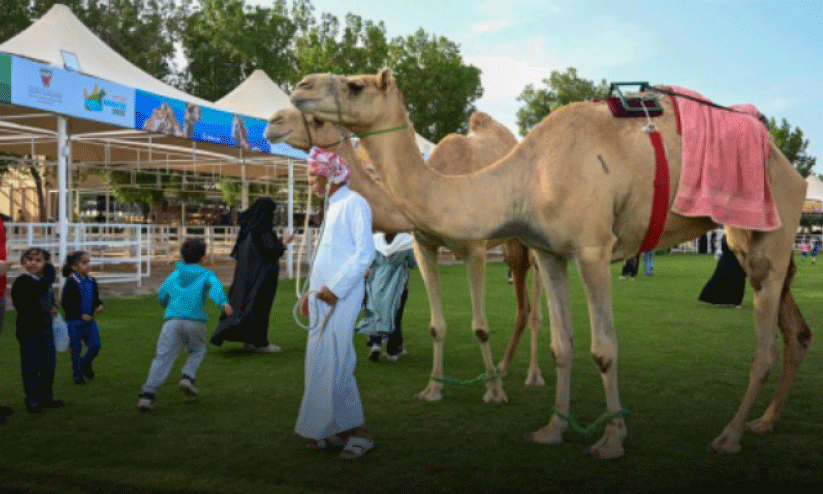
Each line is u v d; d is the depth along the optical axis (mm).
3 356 7645
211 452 4531
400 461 4355
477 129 7086
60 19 15039
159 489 3852
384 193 5605
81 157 21109
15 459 4379
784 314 5121
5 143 18312
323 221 4637
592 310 4551
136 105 12586
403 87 44812
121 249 22266
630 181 4637
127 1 35156
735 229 5055
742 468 4215
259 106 19531
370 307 7633
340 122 4734
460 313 11891
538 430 4953
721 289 12633
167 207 32656
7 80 10195
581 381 6699
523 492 3822
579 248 4551
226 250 27672
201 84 39625
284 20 41281
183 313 5723
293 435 4910
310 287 4570
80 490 3865
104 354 7895
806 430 5035
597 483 3963
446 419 5383
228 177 27547
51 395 5664
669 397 6031
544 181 4586
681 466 4258
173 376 6832
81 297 6516
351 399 4469
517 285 6879
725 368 7270
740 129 4797
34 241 13180
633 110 4746
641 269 25062
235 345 8719
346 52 44688
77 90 11367
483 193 4684
